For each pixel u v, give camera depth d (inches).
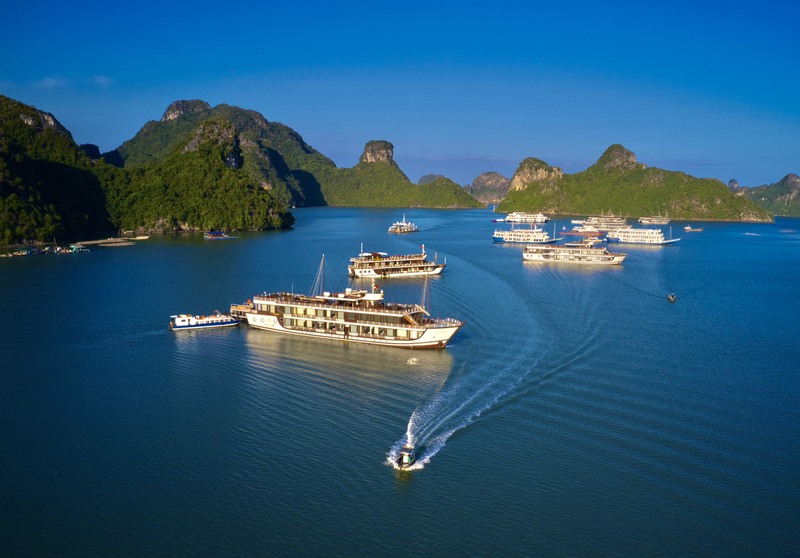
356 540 2357.3
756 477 2748.5
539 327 5152.6
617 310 5925.2
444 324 4594.0
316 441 3085.6
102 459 2925.7
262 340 4835.1
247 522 2460.6
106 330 5093.5
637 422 3265.3
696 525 2439.7
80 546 2330.2
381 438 3112.7
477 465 2847.0
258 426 3253.0
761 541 2353.6
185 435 3157.0
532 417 3324.3
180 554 2287.2
